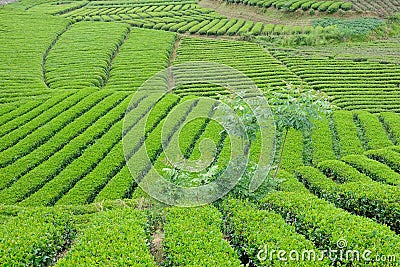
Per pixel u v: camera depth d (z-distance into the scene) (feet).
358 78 126.52
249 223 46.70
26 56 140.15
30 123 92.02
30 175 72.18
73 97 106.11
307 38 160.56
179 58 144.97
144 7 214.90
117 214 49.78
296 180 64.59
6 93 109.81
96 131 87.10
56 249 46.44
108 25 180.04
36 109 99.45
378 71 130.82
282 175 65.82
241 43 162.30
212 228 45.98
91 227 47.55
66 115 95.50
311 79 125.70
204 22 187.83
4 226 48.65
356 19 176.14
